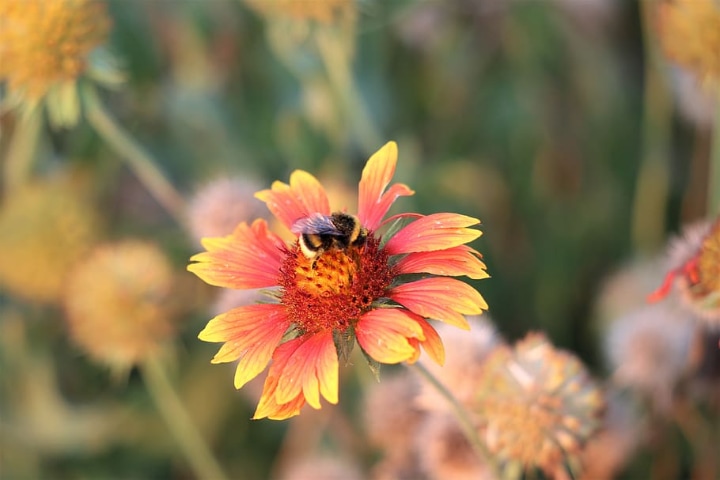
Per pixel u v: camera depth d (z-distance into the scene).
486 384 0.38
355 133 0.55
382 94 0.57
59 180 0.55
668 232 0.56
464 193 0.54
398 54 0.60
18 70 0.44
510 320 0.53
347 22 0.50
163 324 0.47
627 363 0.42
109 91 0.53
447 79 0.59
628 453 0.43
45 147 0.55
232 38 0.58
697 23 0.42
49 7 0.44
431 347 0.33
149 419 0.54
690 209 0.54
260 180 0.55
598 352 0.52
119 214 0.58
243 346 0.35
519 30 0.58
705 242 0.37
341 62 0.50
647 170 0.53
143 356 0.47
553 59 0.58
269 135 0.58
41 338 0.55
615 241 0.55
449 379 0.39
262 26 0.58
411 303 0.34
